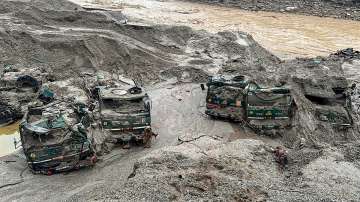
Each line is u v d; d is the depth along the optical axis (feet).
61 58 95.86
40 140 57.11
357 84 89.71
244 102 70.18
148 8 180.55
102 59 95.76
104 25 119.44
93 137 61.67
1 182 55.01
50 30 112.37
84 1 181.88
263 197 46.44
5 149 65.62
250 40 119.34
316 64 94.02
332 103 73.51
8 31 100.94
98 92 70.33
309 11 185.78
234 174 51.98
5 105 74.95
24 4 129.39
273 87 70.23
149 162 54.85
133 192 46.96
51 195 52.49
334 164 55.62
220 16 174.70
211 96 71.92
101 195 48.70
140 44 109.81
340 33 155.84
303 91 75.25
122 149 63.93
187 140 64.03
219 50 111.55
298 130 68.39
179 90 87.25
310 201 45.16
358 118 73.97
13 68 88.38
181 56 107.34
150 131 64.64
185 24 156.46
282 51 129.59
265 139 67.97
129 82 79.97
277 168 55.42
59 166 57.16
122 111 64.95
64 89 78.64
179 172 51.70
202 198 45.78
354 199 46.24
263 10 188.24
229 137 67.92
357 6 192.24
